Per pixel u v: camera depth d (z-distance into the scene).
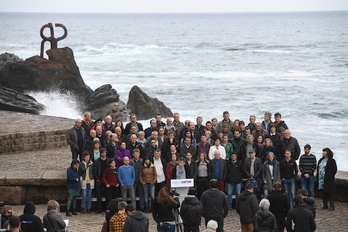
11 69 37.44
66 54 39.44
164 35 181.38
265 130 17.69
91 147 17.14
